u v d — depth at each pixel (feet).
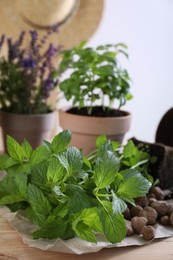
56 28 3.92
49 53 3.57
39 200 2.33
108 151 2.46
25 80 3.51
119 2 5.59
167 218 2.55
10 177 2.53
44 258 2.25
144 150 3.05
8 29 4.31
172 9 5.89
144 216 2.53
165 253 2.33
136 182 2.46
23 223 2.43
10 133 3.44
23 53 3.57
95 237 2.30
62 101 4.60
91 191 2.45
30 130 3.40
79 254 2.27
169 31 6.00
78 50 3.35
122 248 2.35
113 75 3.24
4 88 3.53
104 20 5.59
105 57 3.29
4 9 4.25
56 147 2.55
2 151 3.59
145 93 6.14
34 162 2.54
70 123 3.28
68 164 2.40
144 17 5.79
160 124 3.39
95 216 2.28
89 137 3.27
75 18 4.42
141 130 6.26
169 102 6.27
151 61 6.03
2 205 2.56
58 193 2.32
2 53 4.28
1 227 2.45
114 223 2.28
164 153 2.99
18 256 2.25
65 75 4.71
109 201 2.38
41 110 3.55
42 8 4.25
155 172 3.00
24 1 4.23
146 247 2.36
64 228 2.30
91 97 3.35
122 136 3.35
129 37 5.80
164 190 2.95
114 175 2.39
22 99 3.50
